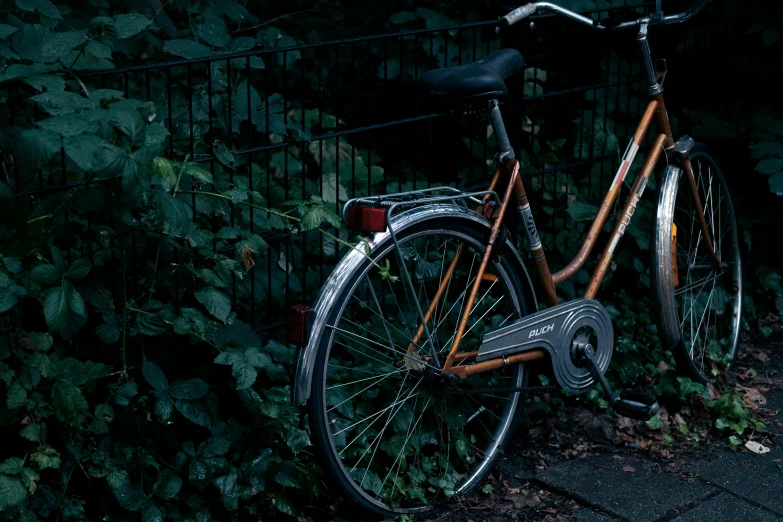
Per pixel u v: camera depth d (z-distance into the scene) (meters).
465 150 4.51
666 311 3.57
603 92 4.53
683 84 4.63
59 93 2.44
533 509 3.07
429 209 2.90
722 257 4.11
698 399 3.59
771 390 3.86
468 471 3.24
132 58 3.94
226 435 2.89
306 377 2.71
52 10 3.27
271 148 3.15
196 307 2.97
